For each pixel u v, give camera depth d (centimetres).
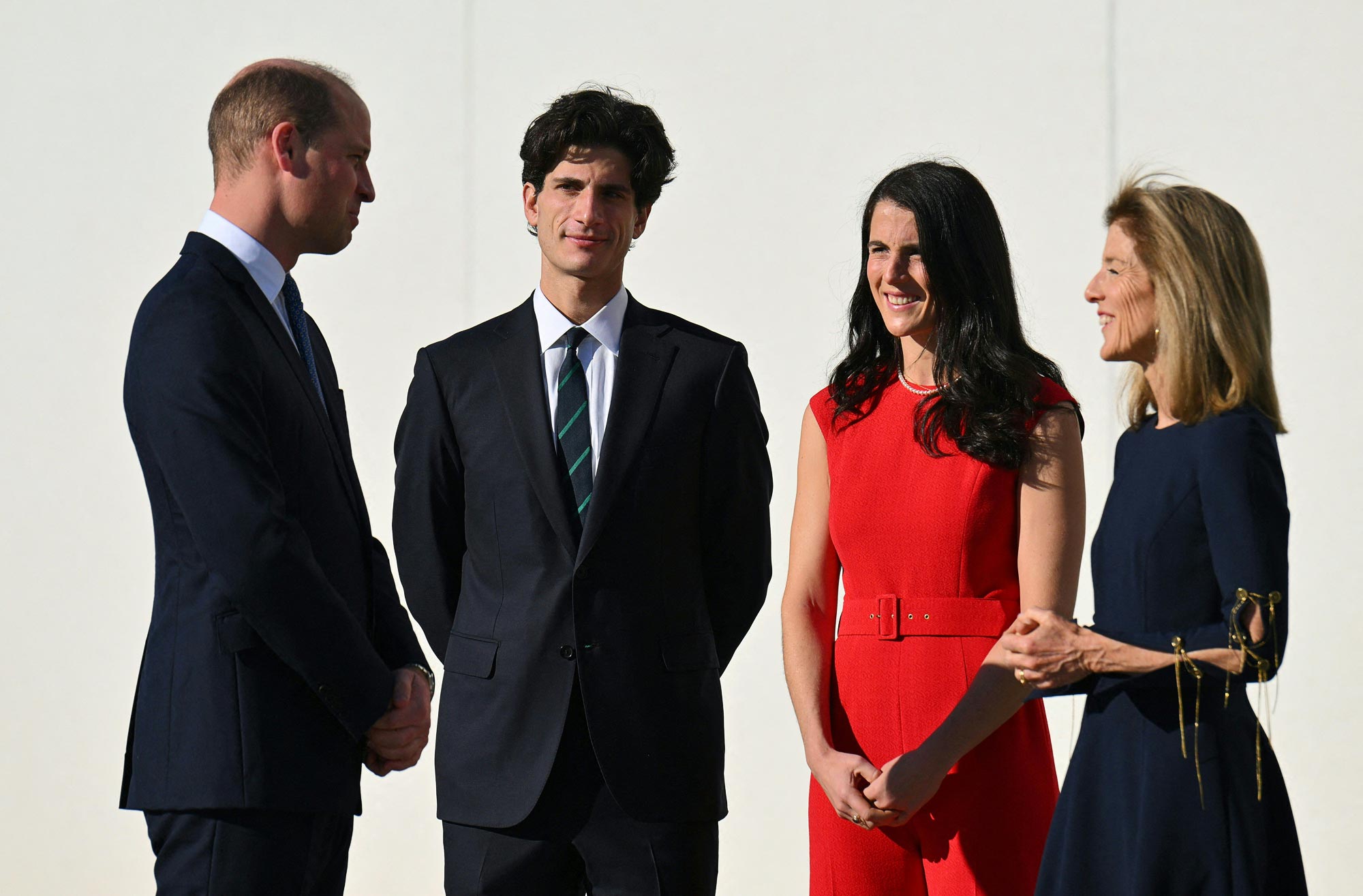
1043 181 1545
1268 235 1501
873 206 990
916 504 941
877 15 1578
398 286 1658
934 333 971
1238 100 1508
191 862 827
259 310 884
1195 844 761
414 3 1664
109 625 1648
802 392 1582
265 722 834
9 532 1669
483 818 959
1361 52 1485
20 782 1642
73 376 1680
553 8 1641
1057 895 814
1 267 1694
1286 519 766
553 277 1023
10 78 1705
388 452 1650
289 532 824
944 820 917
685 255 1611
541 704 962
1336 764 1457
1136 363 870
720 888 1548
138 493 1661
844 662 965
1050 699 1517
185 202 1688
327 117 921
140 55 1698
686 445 1002
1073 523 922
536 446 988
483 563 1003
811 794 990
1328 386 1481
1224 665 752
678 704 980
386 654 965
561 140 1001
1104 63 1534
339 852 914
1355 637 1462
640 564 979
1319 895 1452
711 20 1608
